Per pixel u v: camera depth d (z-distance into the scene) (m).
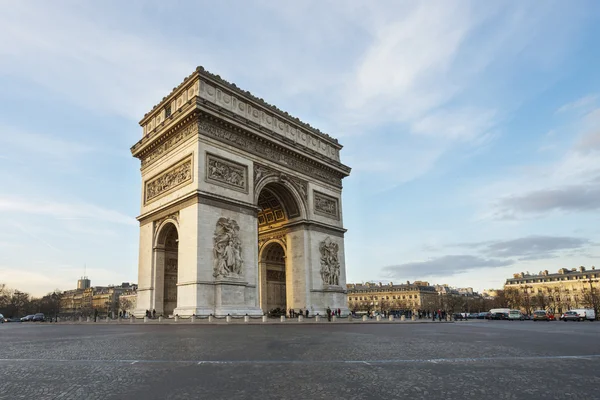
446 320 97.19
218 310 59.19
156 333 33.97
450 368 15.02
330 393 10.99
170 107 72.81
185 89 69.50
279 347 22.30
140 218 74.50
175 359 17.36
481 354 19.34
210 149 64.88
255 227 69.31
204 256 60.00
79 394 11.00
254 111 75.31
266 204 85.38
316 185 85.38
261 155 73.75
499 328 49.06
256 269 67.62
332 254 83.50
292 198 80.56
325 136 90.31
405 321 70.81
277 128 79.25
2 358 18.14
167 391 11.29
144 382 12.48
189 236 61.34
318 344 24.11
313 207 83.31
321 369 14.79
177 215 65.62
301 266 78.88
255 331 36.50
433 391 11.17
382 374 13.77
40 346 23.78
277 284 88.75
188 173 64.44
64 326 58.88
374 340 27.20
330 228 85.56
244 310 62.38
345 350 20.91
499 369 14.80
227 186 65.94
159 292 68.44
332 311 79.12
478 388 11.54
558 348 22.47
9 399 10.52
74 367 15.33
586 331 42.28
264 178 73.69
